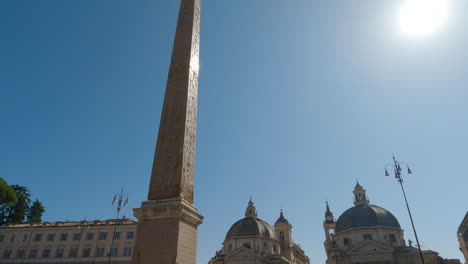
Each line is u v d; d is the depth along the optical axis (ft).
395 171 110.22
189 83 35.76
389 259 221.46
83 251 185.57
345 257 239.30
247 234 263.90
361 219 259.19
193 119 35.04
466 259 137.90
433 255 221.05
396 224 258.98
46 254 187.93
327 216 343.26
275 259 235.81
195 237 28.94
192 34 39.60
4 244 192.95
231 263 233.35
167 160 30.71
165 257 25.09
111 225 191.01
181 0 43.73
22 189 237.86
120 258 179.83
